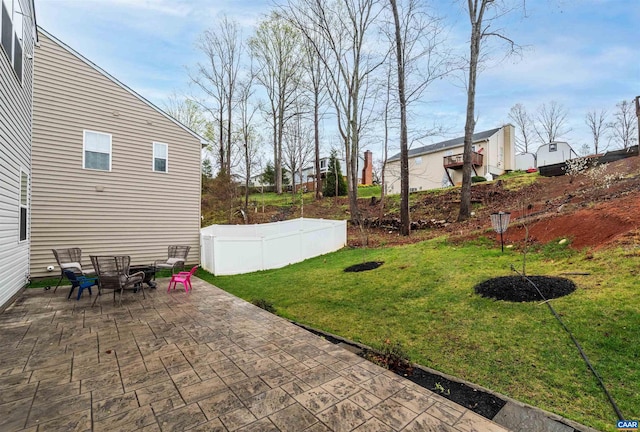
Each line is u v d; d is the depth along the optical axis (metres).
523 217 8.71
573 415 2.29
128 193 9.17
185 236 10.30
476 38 11.73
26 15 6.54
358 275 6.89
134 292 6.50
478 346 3.39
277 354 3.41
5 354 3.41
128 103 9.22
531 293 4.19
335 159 23.58
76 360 3.26
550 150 24.98
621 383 2.52
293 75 21.09
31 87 7.48
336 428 2.16
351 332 4.15
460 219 11.80
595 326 3.24
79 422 2.23
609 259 4.65
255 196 25.31
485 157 22.75
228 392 2.63
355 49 14.04
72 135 8.27
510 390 2.65
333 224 11.45
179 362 3.21
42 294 6.33
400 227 12.52
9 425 2.19
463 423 2.23
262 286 7.05
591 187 10.03
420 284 5.60
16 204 6.00
